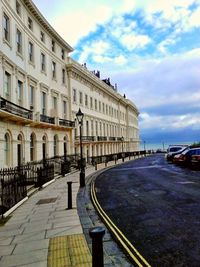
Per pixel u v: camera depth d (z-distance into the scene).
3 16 21.47
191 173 22.03
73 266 5.13
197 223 7.61
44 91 30.80
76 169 31.39
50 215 9.55
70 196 10.62
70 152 36.94
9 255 5.96
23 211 10.51
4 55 20.62
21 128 24.03
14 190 11.39
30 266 5.29
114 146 61.50
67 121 35.59
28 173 19.14
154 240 6.45
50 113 32.03
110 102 59.91
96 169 31.19
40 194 14.65
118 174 24.47
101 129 52.62
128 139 75.00
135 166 33.81
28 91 26.67
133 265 5.08
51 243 6.54
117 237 6.77
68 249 6.05
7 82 22.38
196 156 26.05
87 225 8.00
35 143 27.42
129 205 10.69
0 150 19.73
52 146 31.77
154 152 97.88
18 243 6.75
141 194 13.08
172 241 6.31
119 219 8.58
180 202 10.61
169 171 24.62
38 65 29.59
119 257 5.50
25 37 26.33
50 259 5.55
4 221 9.06
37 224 8.43
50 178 20.59
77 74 40.66
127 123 74.94
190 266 4.97
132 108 81.62
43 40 31.77
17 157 23.02
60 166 27.38
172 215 8.66
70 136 37.09
